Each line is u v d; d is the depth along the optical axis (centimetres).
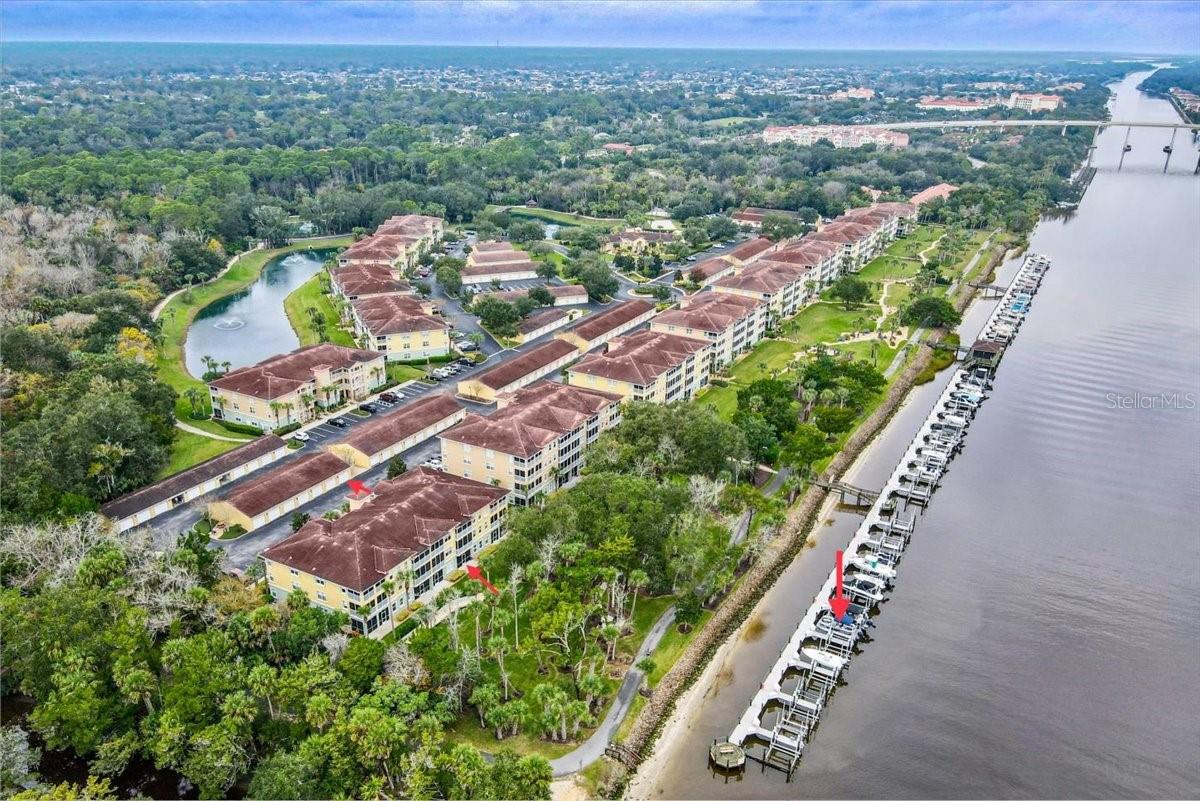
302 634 11956
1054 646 14188
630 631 13725
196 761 10369
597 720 11962
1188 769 11856
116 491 17075
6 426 17900
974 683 13350
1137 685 13350
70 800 9806
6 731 11269
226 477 18050
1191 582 15912
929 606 15175
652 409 17675
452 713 11462
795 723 12338
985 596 15438
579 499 14650
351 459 18450
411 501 14625
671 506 14662
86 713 10806
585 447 18475
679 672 13075
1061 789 11500
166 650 11462
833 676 13275
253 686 10994
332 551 13262
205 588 13000
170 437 19125
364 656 11469
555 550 13850
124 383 18938
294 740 10788
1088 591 15600
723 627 14325
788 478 17762
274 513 16512
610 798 10925
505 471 16775
